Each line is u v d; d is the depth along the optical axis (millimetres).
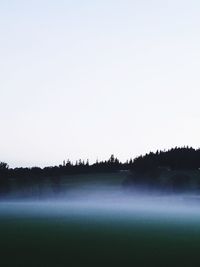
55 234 48750
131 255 33625
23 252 34188
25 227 57625
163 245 39969
